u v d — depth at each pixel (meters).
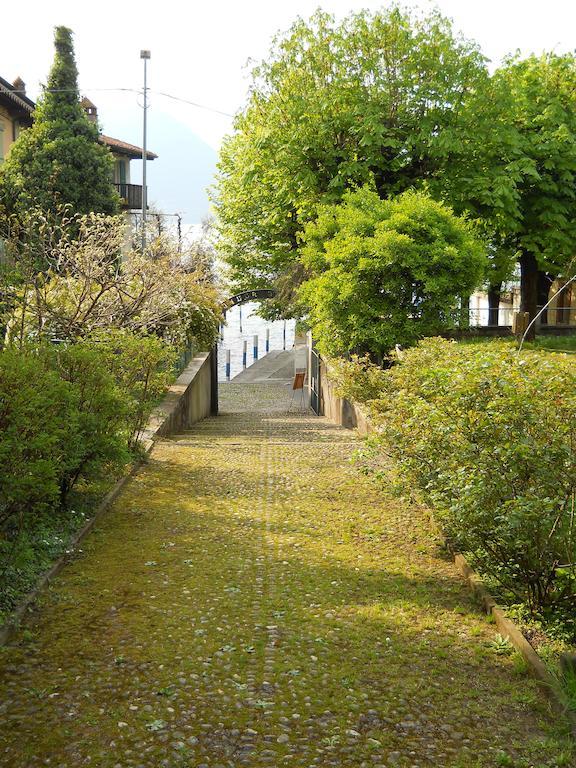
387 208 17.47
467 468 6.22
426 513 9.09
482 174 22.59
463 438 6.30
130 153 41.16
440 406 6.64
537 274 30.03
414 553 7.84
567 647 5.45
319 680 5.01
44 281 13.44
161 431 16.14
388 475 8.99
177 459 12.84
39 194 26.66
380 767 4.08
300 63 22.70
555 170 25.06
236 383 43.94
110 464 10.11
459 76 21.62
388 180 22.55
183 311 21.61
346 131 22.12
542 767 4.10
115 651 5.34
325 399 26.64
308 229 18.66
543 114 24.81
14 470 6.21
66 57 29.02
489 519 6.07
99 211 28.06
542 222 25.66
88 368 8.98
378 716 4.59
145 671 5.05
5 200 24.75
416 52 21.67
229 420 25.28
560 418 5.82
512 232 26.28
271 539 8.28
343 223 17.83
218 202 34.66
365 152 21.38
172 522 8.86
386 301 16.91
